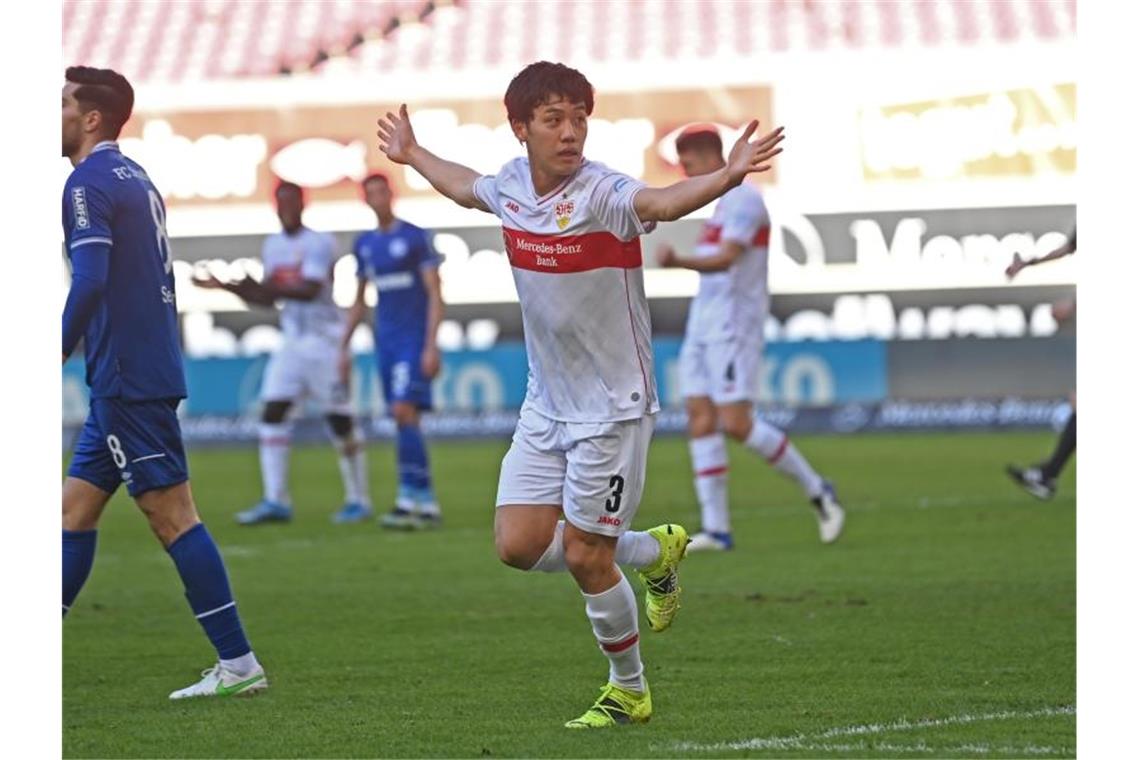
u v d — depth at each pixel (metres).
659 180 82.50
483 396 78.31
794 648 24.83
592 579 18.98
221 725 19.94
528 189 18.56
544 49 101.25
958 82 79.88
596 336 18.44
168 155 84.38
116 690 22.61
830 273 78.75
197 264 81.94
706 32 100.81
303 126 83.88
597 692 21.73
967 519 43.06
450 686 22.33
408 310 44.03
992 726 19.03
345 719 20.16
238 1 105.56
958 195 79.19
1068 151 78.56
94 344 21.23
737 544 38.81
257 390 78.25
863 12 99.19
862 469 58.97
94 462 21.77
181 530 21.75
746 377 37.06
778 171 80.94
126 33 104.75
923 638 25.52
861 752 17.66
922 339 76.62
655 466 62.84
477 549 38.91
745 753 17.67
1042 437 73.12
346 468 46.69
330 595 31.69
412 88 83.81
